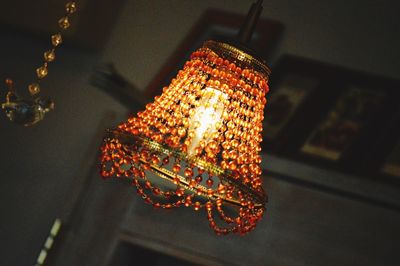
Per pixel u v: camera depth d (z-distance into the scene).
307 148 3.72
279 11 4.13
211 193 1.80
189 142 1.78
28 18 4.28
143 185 3.44
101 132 4.21
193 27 4.24
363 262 3.54
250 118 1.93
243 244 3.75
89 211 4.07
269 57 4.05
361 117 3.74
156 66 4.29
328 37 4.03
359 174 3.58
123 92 3.63
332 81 3.90
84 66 4.41
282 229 3.70
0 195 4.30
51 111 4.38
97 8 4.24
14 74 4.50
